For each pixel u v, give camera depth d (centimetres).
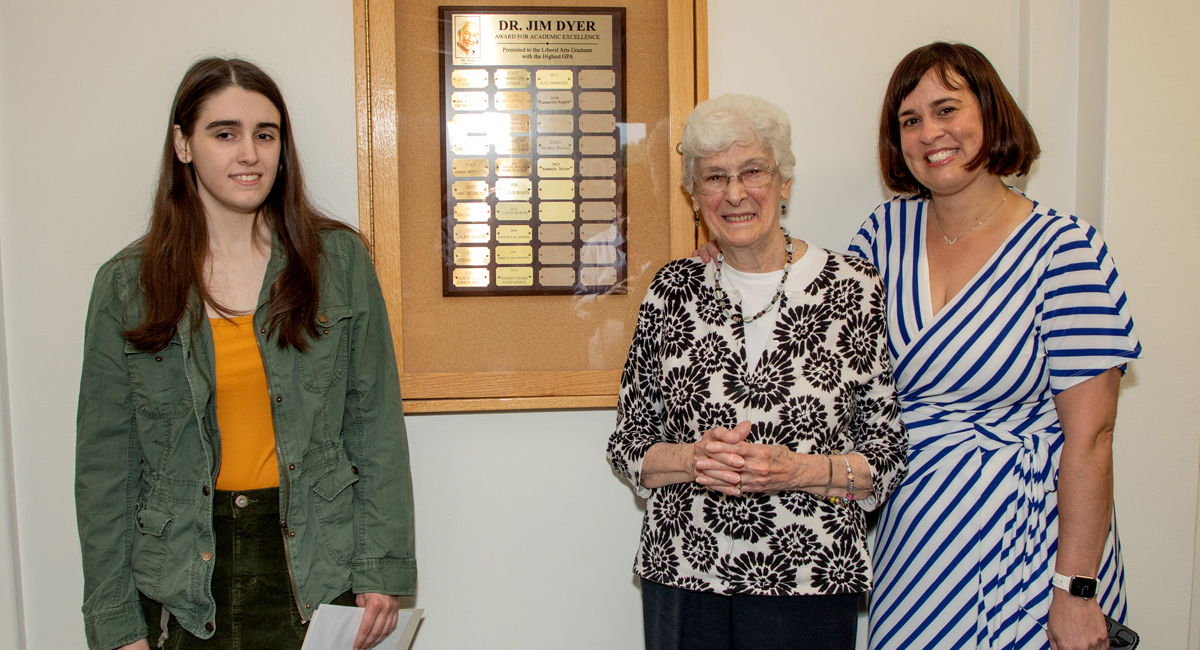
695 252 126
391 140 133
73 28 131
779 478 101
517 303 138
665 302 118
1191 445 143
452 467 141
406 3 133
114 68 132
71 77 131
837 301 111
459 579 143
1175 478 144
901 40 143
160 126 133
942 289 119
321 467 108
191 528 104
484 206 136
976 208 116
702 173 110
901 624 118
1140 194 139
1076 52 144
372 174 133
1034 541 112
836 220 146
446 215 136
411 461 141
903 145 118
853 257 117
